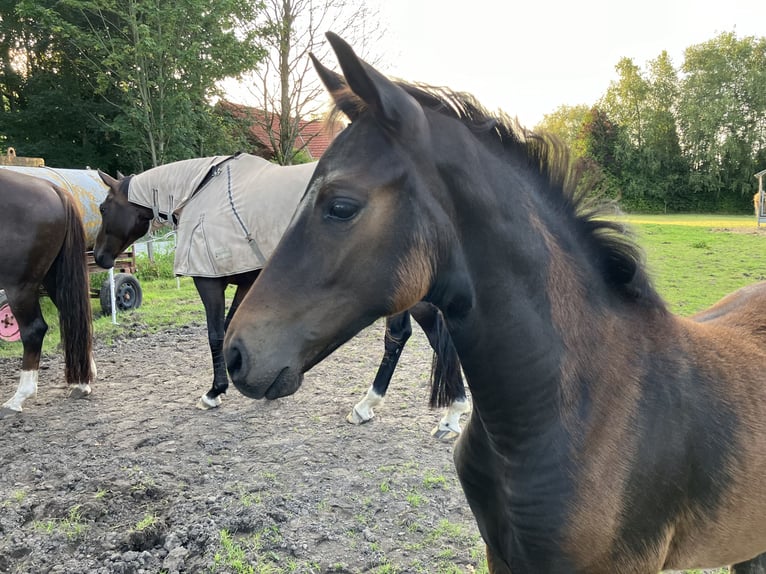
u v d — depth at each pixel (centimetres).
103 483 314
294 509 286
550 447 121
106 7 1605
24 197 426
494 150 131
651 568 127
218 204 411
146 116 1697
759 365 142
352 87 113
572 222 135
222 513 279
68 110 2036
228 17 1669
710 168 3994
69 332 451
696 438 126
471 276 123
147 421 414
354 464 338
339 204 114
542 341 122
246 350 117
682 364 132
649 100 4294
